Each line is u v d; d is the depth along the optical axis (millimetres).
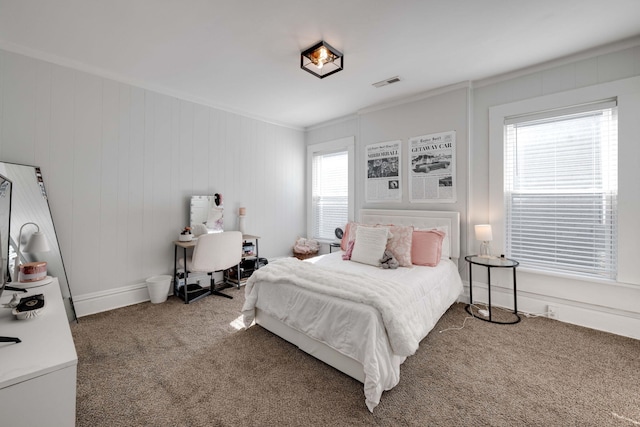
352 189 4195
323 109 3932
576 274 2523
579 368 1854
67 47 2332
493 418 1432
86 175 2686
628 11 1874
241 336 2322
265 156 4324
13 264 2156
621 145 2266
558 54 2451
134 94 2980
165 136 3232
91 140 2711
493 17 1942
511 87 2818
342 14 1904
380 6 1820
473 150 3055
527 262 2791
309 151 4844
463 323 2551
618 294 2318
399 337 1602
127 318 2646
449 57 2504
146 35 2154
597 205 2432
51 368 931
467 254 3057
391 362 1626
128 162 2955
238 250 3293
